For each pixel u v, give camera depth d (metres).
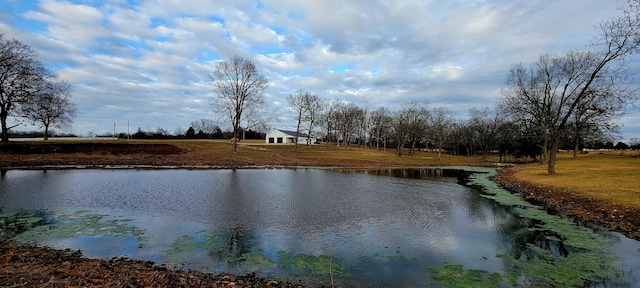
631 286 8.72
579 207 18.09
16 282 7.24
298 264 10.04
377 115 108.62
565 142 56.91
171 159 45.41
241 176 33.50
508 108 44.00
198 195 21.45
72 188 23.03
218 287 7.75
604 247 11.88
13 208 16.77
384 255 11.03
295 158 57.25
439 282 8.94
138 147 49.53
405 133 87.38
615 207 16.52
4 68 42.19
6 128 45.00
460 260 10.65
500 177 37.03
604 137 49.47
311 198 21.44
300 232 13.57
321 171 42.22
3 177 28.02
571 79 34.66
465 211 18.09
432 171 46.91
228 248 11.40
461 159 81.88
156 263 9.79
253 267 9.71
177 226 14.02
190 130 114.31
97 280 7.62
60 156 41.16
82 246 11.23
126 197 20.14
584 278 9.24
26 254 9.85
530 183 27.70
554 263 10.38
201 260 10.19
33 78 44.56
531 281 9.05
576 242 12.48
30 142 47.12
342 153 73.31
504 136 71.88
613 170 31.34
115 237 12.31
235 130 55.44
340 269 9.73
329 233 13.52
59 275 7.89
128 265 9.27
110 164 40.06
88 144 46.94
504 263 10.39
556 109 42.44
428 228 14.51
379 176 37.84
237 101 54.22
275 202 19.75
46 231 12.85
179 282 7.88
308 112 77.81
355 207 18.81
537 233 13.73
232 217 15.81
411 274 9.45
